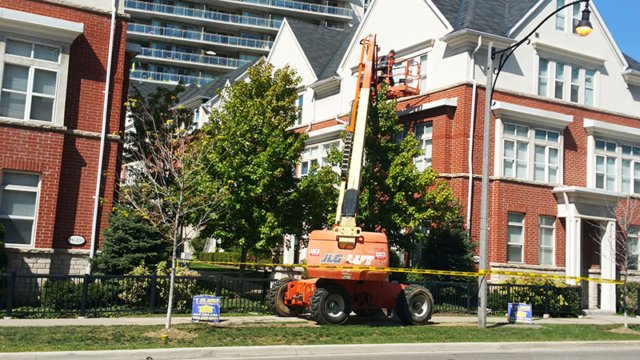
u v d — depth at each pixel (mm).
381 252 16359
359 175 17578
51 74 19031
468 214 23875
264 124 22094
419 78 26812
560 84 27281
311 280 17375
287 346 12430
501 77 25562
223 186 19766
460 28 25234
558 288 22453
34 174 18578
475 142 24469
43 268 18219
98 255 18750
